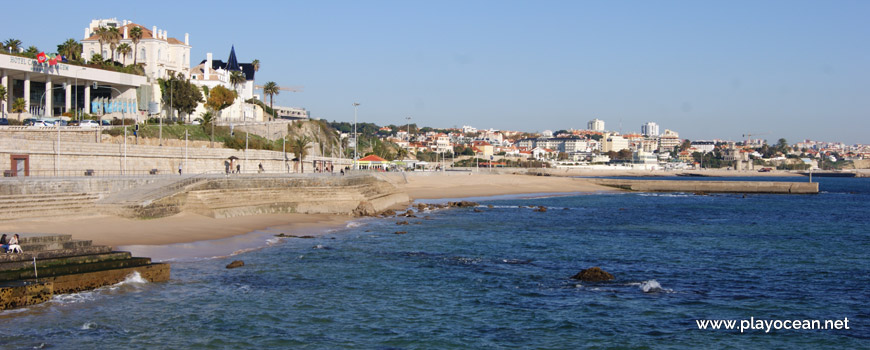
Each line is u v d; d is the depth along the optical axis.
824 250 52.00
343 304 31.00
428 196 117.38
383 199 86.38
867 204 116.56
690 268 42.56
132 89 124.88
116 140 97.06
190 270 37.06
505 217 78.00
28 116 100.06
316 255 43.75
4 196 46.94
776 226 72.44
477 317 29.31
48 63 105.75
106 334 25.38
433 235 57.22
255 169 107.12
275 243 48.34
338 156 185.62
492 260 44.00
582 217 80.56
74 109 115.88
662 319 29.62
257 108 180.38
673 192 153.62
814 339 27.19
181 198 56.44
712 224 73.75
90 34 149.88
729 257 47.66
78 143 70.25
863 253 50.44
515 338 26.47
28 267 29.38
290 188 70.31
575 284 36.41
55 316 27.27
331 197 73.62
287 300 31.39
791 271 42.00
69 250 31.52
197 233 48.75
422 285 35.38
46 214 48.00
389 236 55.34
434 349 24.98
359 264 41.00
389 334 26.66
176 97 133.25
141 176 60.22
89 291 31.16
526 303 31.83
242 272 37.16
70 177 55.09
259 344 25.02
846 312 31.44
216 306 29.86
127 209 51.41
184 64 158.12
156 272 34.09
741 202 117.56
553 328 27.88
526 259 44.91
